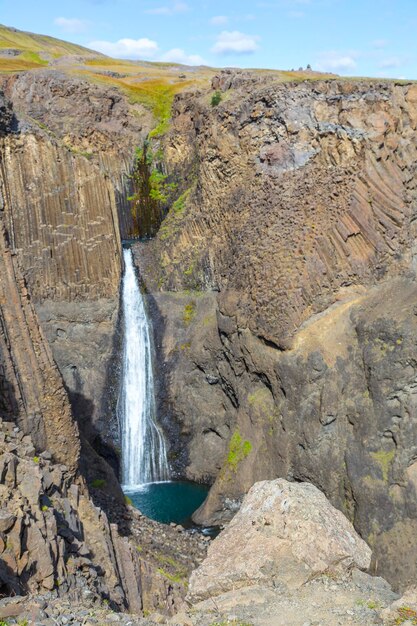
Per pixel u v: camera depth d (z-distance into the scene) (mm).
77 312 52250
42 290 50969
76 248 52250
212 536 40781
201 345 50719
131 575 21922
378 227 44125
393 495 36625
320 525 16578
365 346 40094
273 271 44938
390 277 43469
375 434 38156
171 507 45594
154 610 22109
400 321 38750
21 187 49719
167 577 25500
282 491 17609
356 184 44938
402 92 47594
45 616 13219
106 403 52062
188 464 50062
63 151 51688
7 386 25984
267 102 50375
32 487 17547
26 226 49969
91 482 35406
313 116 48938
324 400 40375
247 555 16344
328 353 41281
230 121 52250
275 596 15422
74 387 51469
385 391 38062
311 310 43219
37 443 26922
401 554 35312
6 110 49250
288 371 42094
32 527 16062
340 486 39438
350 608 14688
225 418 49000
